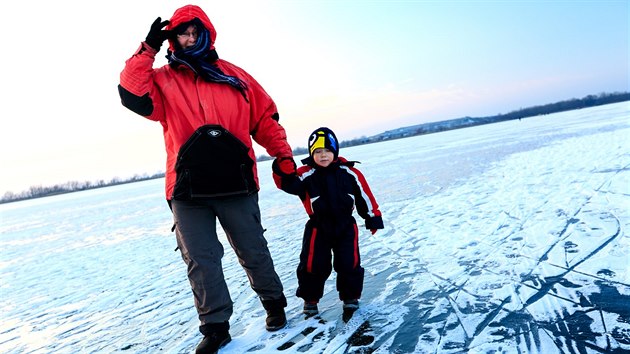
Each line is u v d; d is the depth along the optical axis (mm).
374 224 2848
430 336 2277
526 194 6164
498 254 3584
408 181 10297
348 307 2750
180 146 2365
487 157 13719
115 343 2947
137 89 2234
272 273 2654
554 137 18328
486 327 2299
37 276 6105
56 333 3420
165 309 3559
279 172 2686
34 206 36406
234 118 2475
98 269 5879
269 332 2627
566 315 2295
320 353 2252
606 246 3334
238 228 2512
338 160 2900
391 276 3424
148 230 9180
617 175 6555
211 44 2520
